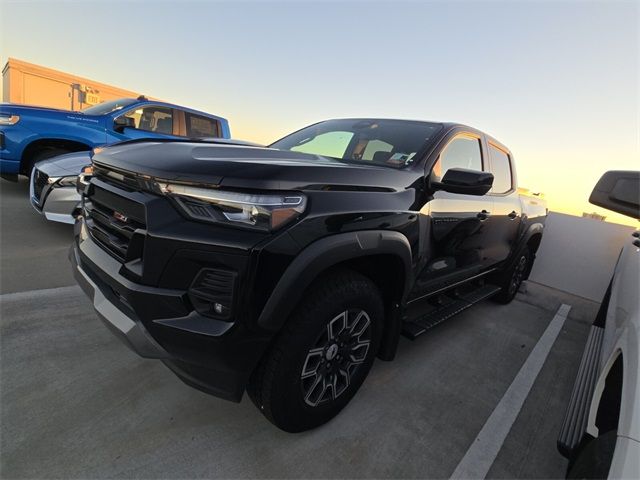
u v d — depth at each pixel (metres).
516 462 2.03
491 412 2.42
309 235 1.56
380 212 1.87
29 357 2.25
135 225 1.64
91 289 1.84
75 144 6.11
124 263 1.64
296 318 1.67
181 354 1.52
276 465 1.77
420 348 3.10
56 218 4.12
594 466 1.15
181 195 1.51
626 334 1.44
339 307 1.79
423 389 2.54
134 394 2.08
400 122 2.89
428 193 2.29
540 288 5.60
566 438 1.67
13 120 5.57
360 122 3.06
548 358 3.30
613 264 5.29
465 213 2.70
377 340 2.15
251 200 1.46
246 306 1.46
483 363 3.02
